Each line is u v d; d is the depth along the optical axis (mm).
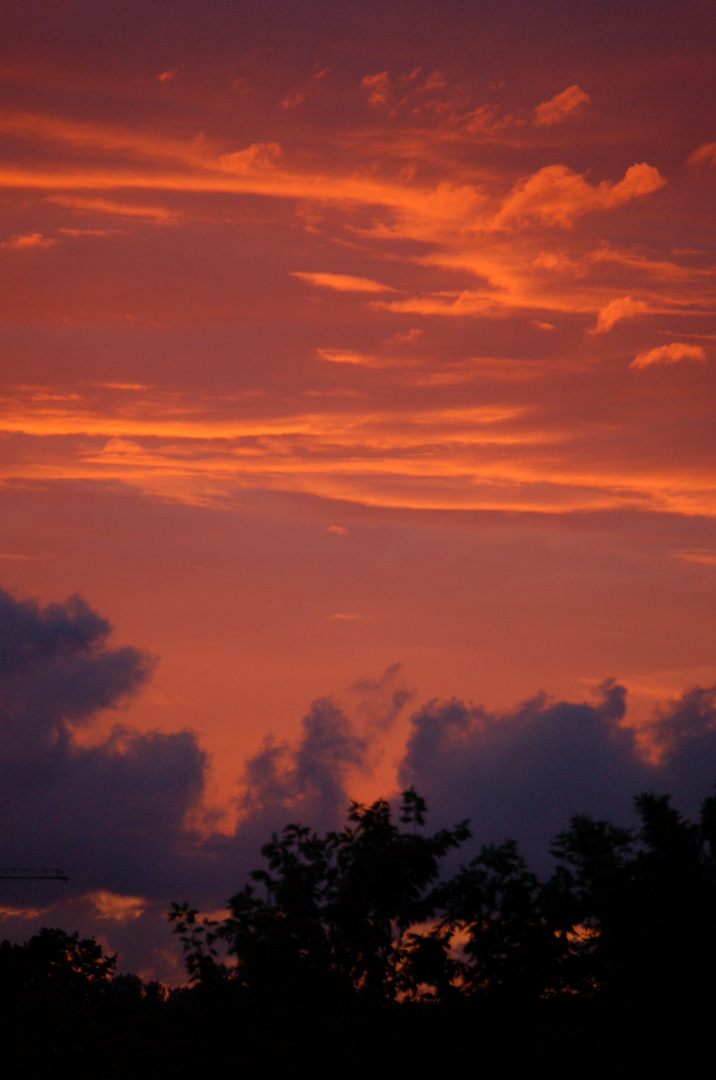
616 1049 59000
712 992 59000
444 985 60375
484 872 63344
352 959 60031
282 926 60094
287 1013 58781
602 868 63000
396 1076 58719
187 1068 59875
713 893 61469
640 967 59875
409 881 61594
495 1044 60531
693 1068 58125
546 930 62781
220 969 61688
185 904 63281
